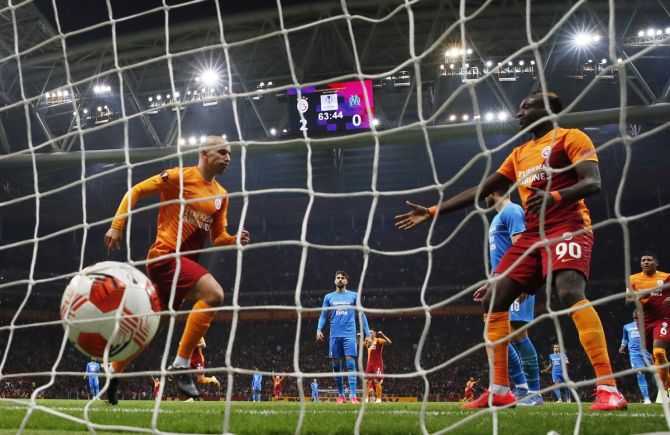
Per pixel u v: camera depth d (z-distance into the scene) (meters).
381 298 41.06
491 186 4.68
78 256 41.50
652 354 8.03
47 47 25.19
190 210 5.28
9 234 39.97
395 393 32.62
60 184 37.03
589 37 23.77
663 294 7.98
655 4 22.70
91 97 27.25
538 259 4.37
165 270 5.10
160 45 25.50
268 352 37.97
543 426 3.38
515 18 24.31
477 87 27.38
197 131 30.69
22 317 37.91
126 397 31.64
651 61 26.09
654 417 3.79
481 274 40.62
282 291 41.66
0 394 31.64
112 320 3.57
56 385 33.06
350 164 37.28
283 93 23.41
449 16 23.88
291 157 36.06
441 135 23.20
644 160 35.72
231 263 43.84
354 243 43.91
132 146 32.44
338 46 25.67
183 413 4.75
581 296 4.18
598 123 22.41
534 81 26.41
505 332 4.48
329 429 3.43
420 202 40.25
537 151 4.46
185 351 5.12
